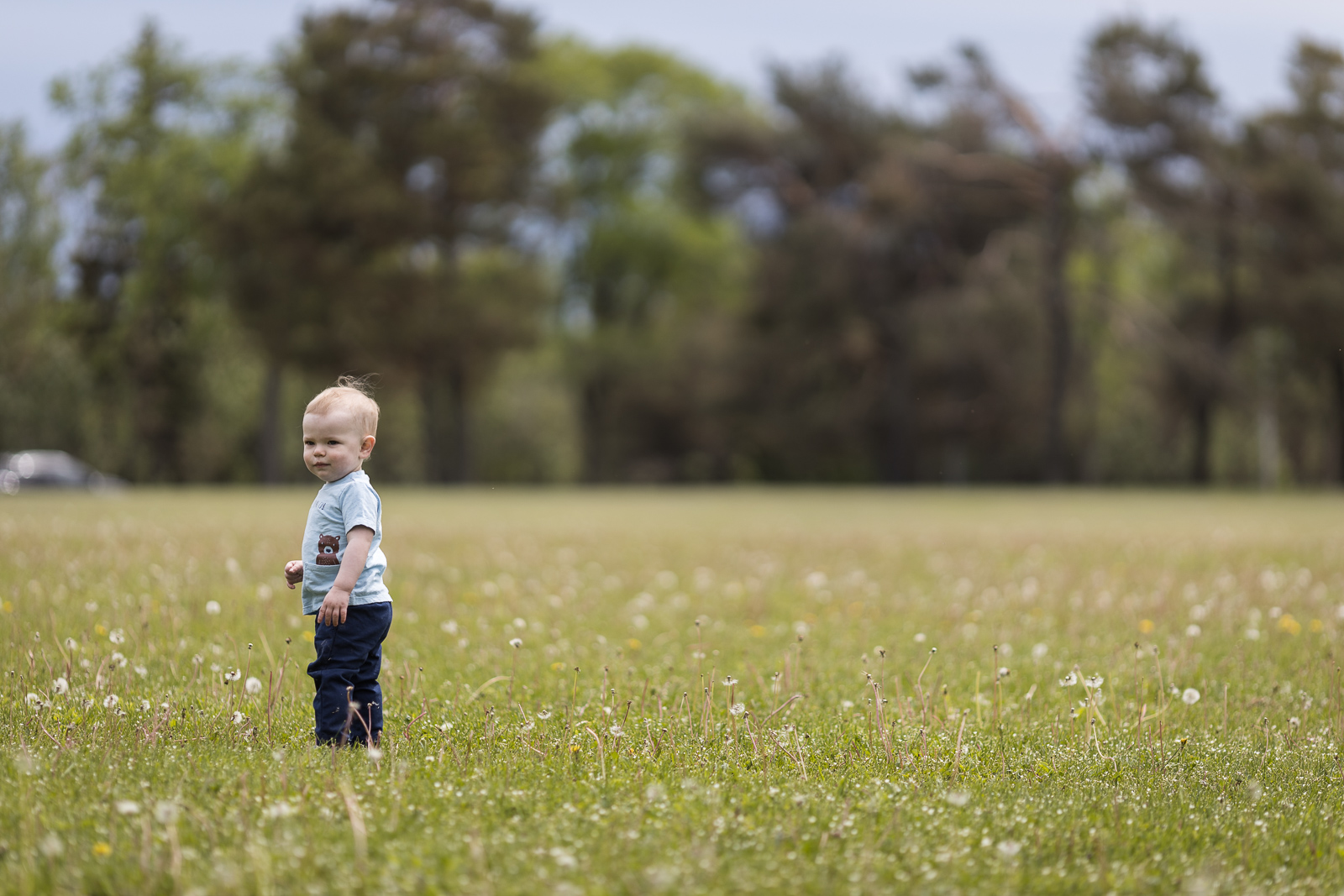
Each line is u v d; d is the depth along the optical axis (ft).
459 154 188.34
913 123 205.67
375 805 14.76
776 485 266.16
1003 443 218.59
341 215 177.06
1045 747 19.93
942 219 202.18
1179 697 23.99
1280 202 181.98
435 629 30.91
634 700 22.56
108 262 190.60
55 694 20.92
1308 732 21.06
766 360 214.07
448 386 233.55
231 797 15.03
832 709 22.80
